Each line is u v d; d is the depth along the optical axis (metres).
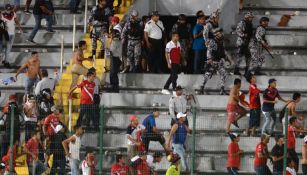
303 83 87.81
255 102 81.38
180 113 78.56
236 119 81.19
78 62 84.25
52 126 77.19
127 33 86.56
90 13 89.38
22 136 79.31
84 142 80.25
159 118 82.19
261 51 87.69
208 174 79.44
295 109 82.38
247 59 87.62
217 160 80.12
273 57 89.75
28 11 95.00
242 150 79.00
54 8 95.31
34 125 78.12
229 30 91.62
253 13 93.44
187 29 88.31
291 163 77.25
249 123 81.62
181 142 78.44
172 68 84.94
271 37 91.12
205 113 83.81
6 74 89.19
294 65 89.94
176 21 93.88
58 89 84.69
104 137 81.06
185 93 84.31
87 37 90.75
